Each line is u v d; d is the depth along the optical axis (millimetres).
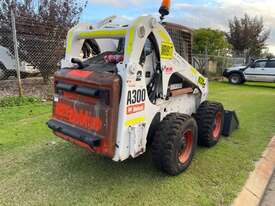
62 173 3473
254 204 3098
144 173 3518
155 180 3365
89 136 2943
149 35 3100
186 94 4164
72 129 3145
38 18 8617
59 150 4145
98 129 2918
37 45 8648
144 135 3195
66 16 9031
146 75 3285
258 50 29609
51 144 4359
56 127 3297
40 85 8969
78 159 3861
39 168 3582
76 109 3123
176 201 2965
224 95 10711
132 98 2900
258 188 3404
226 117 5113
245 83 16797
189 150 3637
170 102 3746
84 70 3170
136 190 3141
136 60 2885
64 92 3254
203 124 4332
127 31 2830
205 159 4035
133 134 2980
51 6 8797
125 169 3607
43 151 4098
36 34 8555
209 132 4336
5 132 4848
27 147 4230
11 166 3619
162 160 3295
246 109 7820
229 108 7918
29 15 8508
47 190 3096
